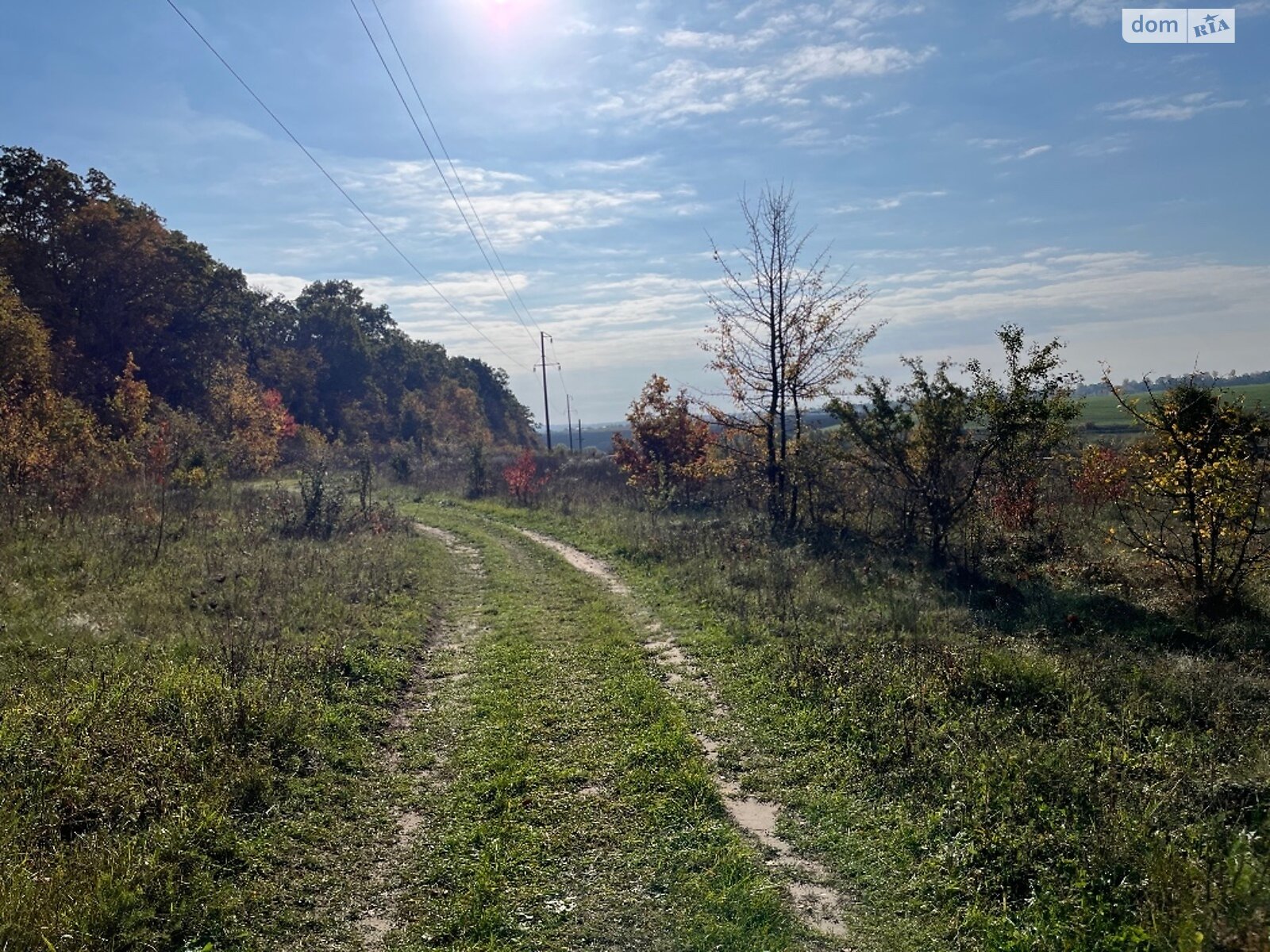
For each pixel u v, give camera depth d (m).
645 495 25.84
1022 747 6.64
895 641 10.00
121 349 43.91
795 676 8.95
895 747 6.96
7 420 18.97
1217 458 11.41
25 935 4.27
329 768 7.02
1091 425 33.06
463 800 6.54
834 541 17.56
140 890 4.84
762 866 5.45
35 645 8.76
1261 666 9.10
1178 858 4.86
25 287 38.12
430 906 5.14
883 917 4.86
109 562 13.16
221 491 24.47
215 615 10.98
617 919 4.91
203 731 6.94
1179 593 11.79
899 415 16.06
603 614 12.64
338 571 14.45
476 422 86.44
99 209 40.69
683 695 8.83
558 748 7.52
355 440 62.97
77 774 5.98
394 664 9.99
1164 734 7.20
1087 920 4.49
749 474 22.44
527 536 22.36
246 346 64.81
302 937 4.83
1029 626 11.18
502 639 11.45
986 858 5.28
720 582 14.04
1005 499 15.53
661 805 6.27
